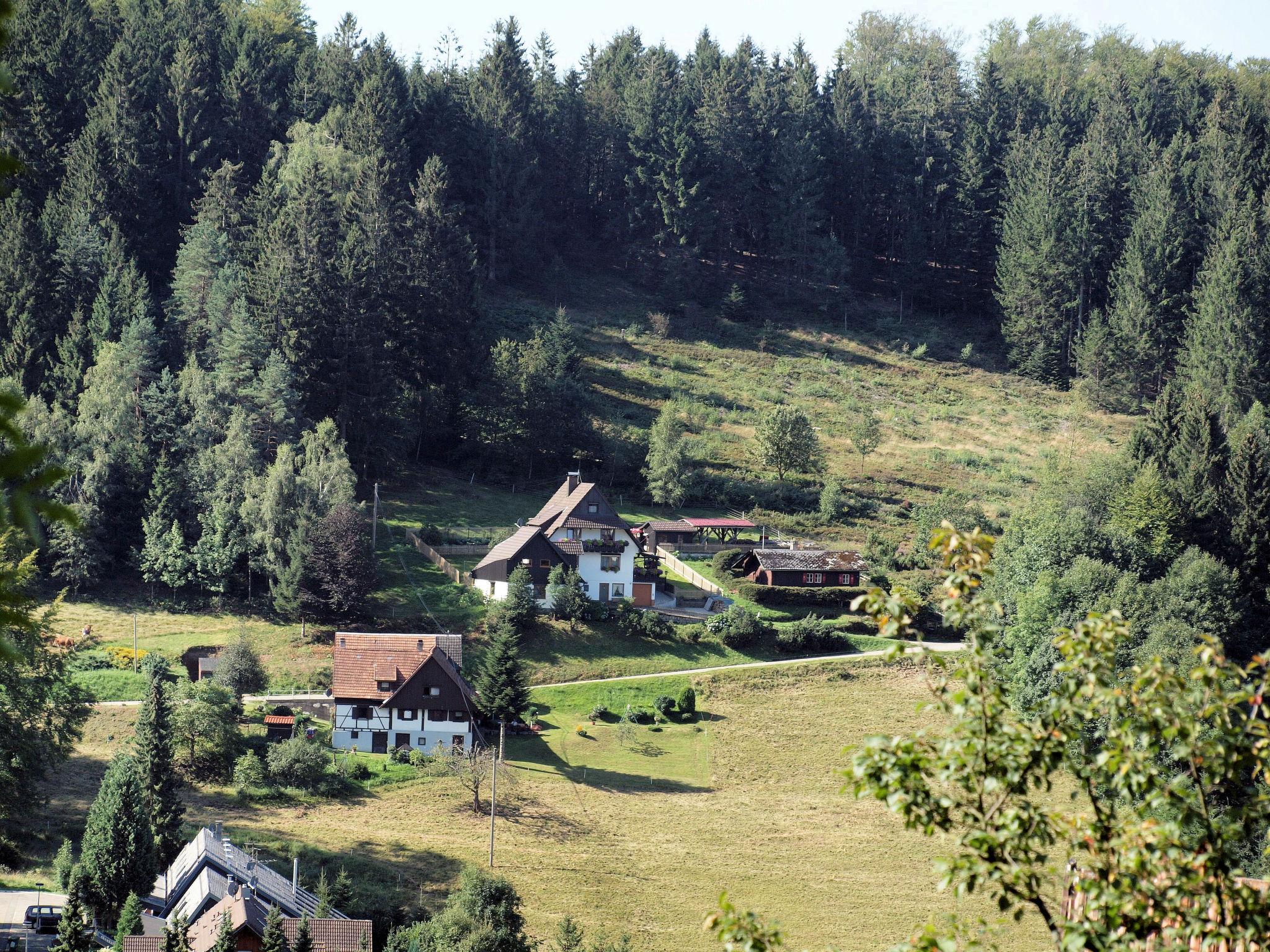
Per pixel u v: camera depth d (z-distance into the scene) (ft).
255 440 383.04
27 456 21.67
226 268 426.10
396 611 335.06
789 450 462.60
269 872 192.54
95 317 409.28
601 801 254.27
